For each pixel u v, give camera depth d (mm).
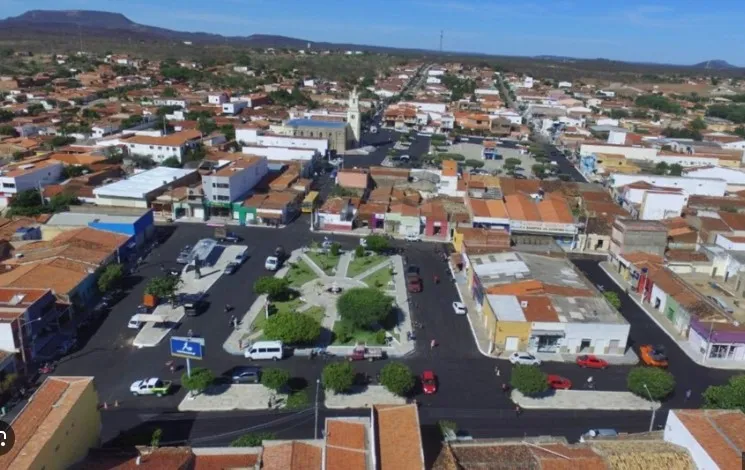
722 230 105750
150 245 97750
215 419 53469
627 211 119000
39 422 40688
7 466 36125
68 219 95938
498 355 66688
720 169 153500
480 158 184125
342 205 113688
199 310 74438
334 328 71312
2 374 56312
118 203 110062
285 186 127375
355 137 191250
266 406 55656
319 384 59469
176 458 43531
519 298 71562
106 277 76188
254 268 89812
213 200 113438
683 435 45344
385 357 65438
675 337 73125
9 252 85188
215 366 62094
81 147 150000
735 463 40781
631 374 59156
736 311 81000
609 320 68125
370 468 40469
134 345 65688
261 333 69312
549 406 57406
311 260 94250
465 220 108375
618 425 54906
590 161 167125
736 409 49219
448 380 61344
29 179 116438
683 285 79062
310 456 43812
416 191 129750
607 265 98000
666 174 155500
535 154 188000
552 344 67438
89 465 42250
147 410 54375
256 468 42594
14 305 63312
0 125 169500
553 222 104562
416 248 102312
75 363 61688
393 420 43219
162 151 151750
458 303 77688
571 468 42062
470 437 51250
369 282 85750
